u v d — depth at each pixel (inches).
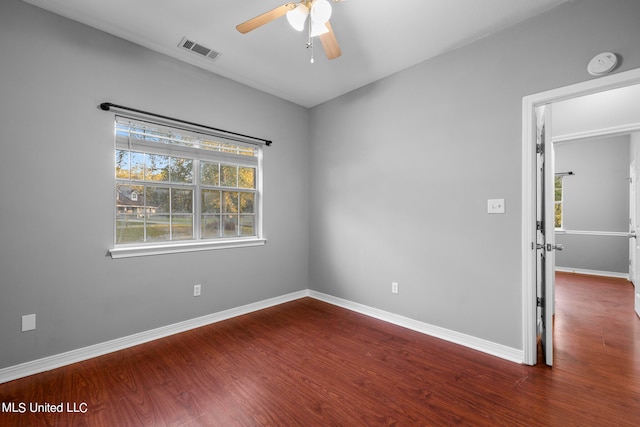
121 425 62.2
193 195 118.5
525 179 86.4
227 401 70.2
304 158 157.8
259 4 81.6
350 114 137.9
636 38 71.0
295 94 141.7
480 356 92.0
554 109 136.6
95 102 92.4
